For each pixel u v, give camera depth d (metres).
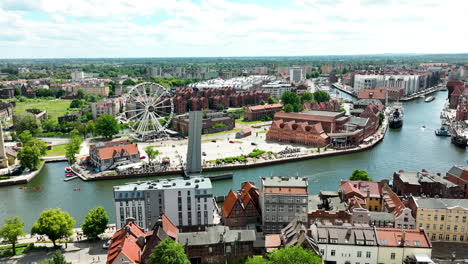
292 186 140.38
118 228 143.38
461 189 150.62
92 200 185.62
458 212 126.25
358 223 128.38
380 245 109.00
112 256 104.19
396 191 168.12
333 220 137.38
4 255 125.69
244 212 145.88
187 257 113.38
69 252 127.75
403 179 161.00
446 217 127.19
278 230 140.50
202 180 155.38
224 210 151.38
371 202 153.00
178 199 144.12
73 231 149.62
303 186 140.38
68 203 182.12
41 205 180.00
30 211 172.75
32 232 131.00
